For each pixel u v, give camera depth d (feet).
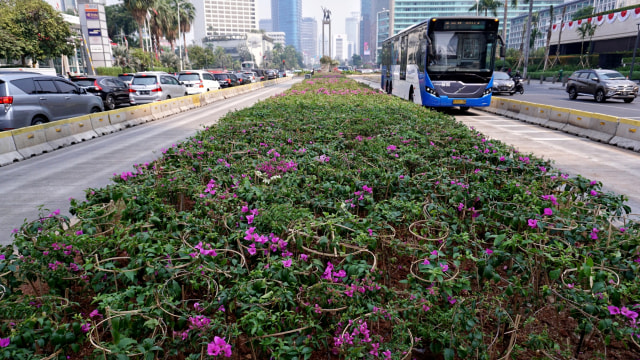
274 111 39.37
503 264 13.51
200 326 8.80
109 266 11.07
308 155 21.86
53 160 32.27
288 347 8.44
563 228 13.16
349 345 8.76
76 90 45.09
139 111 52.60
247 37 604.08
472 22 51.34
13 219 19.77
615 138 36.50
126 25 293.43
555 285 11.27
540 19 372.79
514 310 11.36
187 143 24.86
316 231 12.77
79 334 9.17
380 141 25.31
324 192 16.79
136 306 9.86
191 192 16.83
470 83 52.95
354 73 253.65
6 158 31.09
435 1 504.43
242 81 138.62
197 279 10.75
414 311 9.76
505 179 18.78
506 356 9.11
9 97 36.01
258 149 24.04
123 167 29.66
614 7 283.18
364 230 12.66
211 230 13.21
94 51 152.25
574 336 10.58
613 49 189.98
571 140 39.14
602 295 9.61
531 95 96.37
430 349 9.52
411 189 16.94
